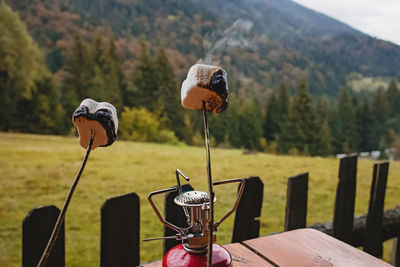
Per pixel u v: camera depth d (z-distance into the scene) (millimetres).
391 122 43875
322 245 1121
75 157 11492
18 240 4441
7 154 11484
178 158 11891
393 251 2525
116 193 7035
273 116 42344
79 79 34812
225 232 3984
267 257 1031
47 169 9406
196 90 591
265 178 8273
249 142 38281
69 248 4117
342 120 43938
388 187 7129
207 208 702
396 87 47062
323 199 6398
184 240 772
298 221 1816
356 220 2318
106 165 10203
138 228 1354
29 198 6602
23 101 29422
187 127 34875
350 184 2076
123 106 34406
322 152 36812
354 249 1089
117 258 1315
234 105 38781
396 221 2447
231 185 6555
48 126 29500
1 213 5617
